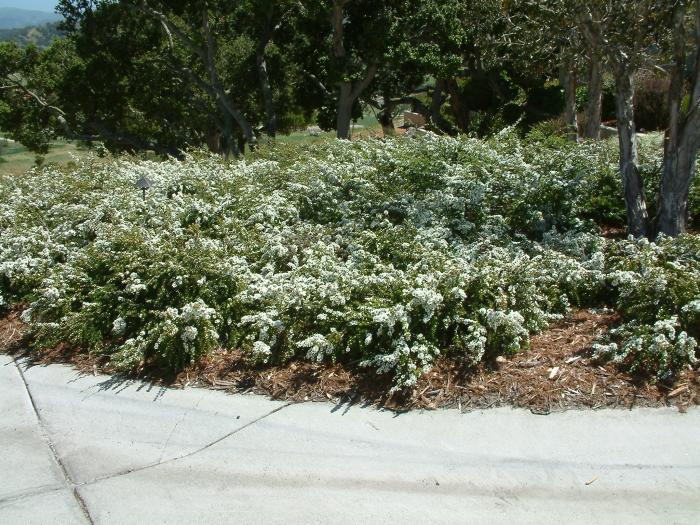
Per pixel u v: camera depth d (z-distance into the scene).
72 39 19.64
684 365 4.17
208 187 7.09
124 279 5.51
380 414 4.12
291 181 7.24
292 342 4.69
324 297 4.91
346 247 6.06
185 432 4.10
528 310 4.78
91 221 6.43
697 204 6.59
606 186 6.90
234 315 5.12
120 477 3.74
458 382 4.32
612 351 4.34
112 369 4.88
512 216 6.25
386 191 6.79
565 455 3.66
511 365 4.44
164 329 4.70
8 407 4.49
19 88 20.94
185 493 3.59
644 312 4.62
